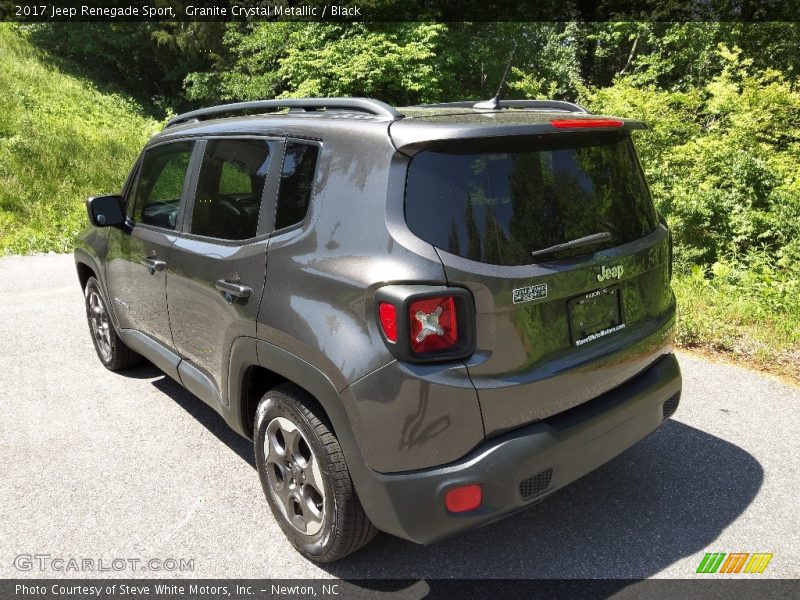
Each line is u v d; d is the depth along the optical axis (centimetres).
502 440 226
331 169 254
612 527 295
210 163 332
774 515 300
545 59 1927
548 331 236
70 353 532
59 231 1047
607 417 252
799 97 975
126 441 385
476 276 218
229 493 331
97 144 1471
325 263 244
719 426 386
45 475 348
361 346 227
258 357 275
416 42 1761
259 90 1959
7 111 1517
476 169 228
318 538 266
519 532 294
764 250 716
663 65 1672
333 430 249
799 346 500
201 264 316
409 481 224
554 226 242
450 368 218
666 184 847
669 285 304
